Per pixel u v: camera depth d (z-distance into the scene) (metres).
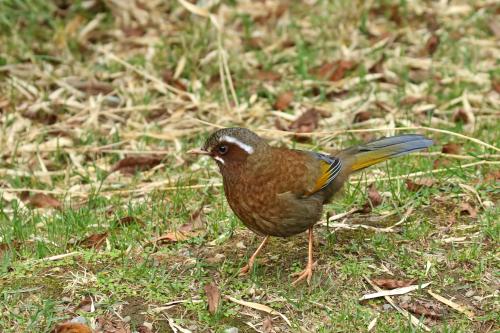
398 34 17.45
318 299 9.48
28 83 15.90
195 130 14.40
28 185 13.06
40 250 10.54
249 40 17.34
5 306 9.38
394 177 12.06
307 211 9.71
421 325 9.08
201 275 10.01
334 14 18.27
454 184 11.87
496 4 18.39
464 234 10.66
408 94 15.30
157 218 11.45
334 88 15.66
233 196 9.66
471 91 15.38
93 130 14.52
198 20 18.02
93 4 18.44
